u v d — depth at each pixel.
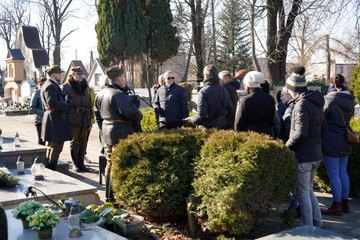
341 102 5.65
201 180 4.61
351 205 6.22
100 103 5.90
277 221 5.09
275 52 15.67
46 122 7.33
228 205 4.22
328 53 20.88
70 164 9.20
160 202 4.85
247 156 4.26
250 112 5.20
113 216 4.58
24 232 3.81
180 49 31.69
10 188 5.49
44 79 9.69
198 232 4.75
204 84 6.12
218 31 31.27
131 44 20.25
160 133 5.21
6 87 38.44
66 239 3.70
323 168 6.70
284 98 5.87
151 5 21.06
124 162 5.11
